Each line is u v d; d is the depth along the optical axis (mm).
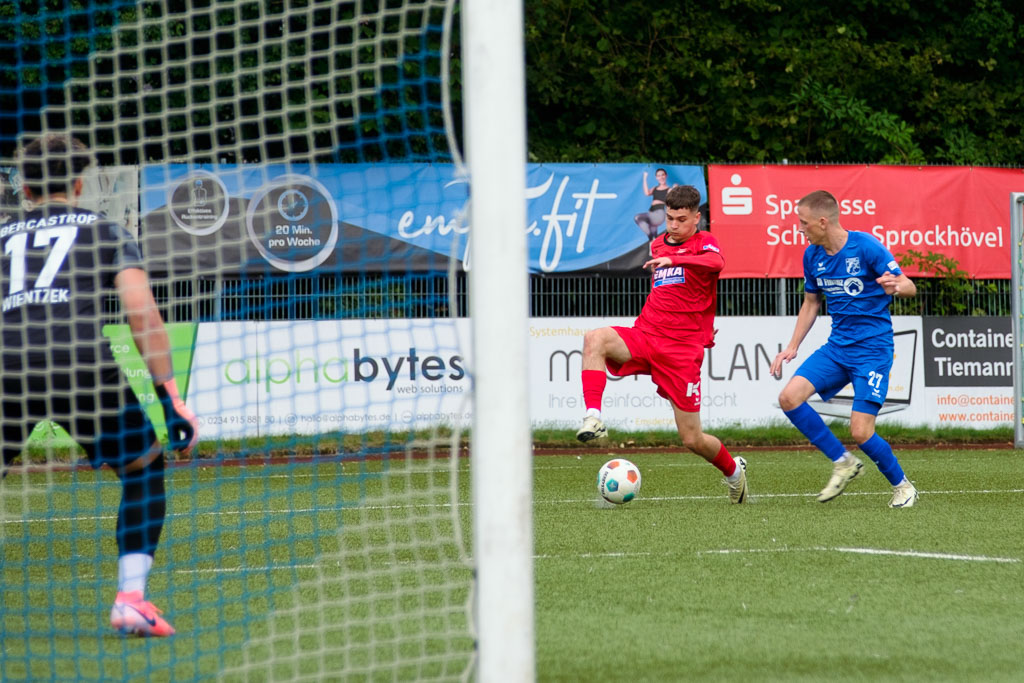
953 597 17031
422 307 49438
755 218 52719
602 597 17094
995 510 28031
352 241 48875
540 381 51625
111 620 15109
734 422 52875
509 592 11297
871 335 28484
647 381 52312
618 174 51906
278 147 55750
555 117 76938
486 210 11570
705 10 79250
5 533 26203
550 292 51844
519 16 11703
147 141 26812
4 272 16000
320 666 13242
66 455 41844
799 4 80125
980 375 54406
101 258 15938
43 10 41969
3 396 15781
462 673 12773
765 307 53875
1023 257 52625
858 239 28375
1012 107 81938
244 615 16031
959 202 54250
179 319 47094
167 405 15828
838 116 76062
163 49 27109
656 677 12719
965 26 81000
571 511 28188
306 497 32875
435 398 49406
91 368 15711
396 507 29469
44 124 26375
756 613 15953
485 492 11383
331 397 48531
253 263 48031
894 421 53781
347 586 18109
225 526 25797
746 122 77000
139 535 15281
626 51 76312
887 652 13820
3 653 14133
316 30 26641
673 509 28547
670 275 27938
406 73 54062
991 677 12727
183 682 12750
